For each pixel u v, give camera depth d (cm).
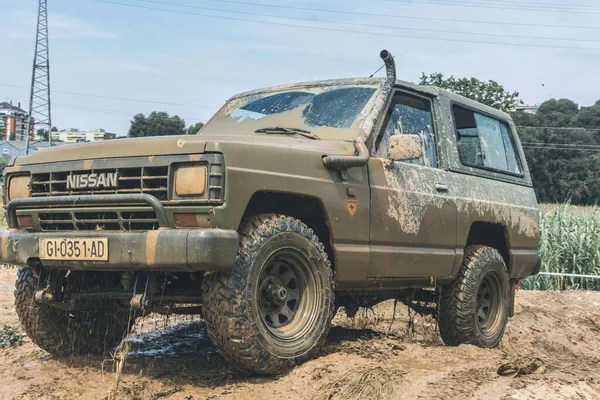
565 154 4541
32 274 475
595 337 816
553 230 1197
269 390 399
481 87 4375
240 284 397
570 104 5553
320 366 428
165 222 391
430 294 616
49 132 5959
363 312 697
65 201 419
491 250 631
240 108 590
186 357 491
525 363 472
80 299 455
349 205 469
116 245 395
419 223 532
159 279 425
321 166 454
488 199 627
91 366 461
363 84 552
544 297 989
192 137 408
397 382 413
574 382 451
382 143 524
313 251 443
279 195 442
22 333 600
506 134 712
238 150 399
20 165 463
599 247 1170
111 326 513
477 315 630
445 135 595
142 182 404
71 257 414
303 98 561
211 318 399
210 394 393
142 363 467
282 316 441
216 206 385
